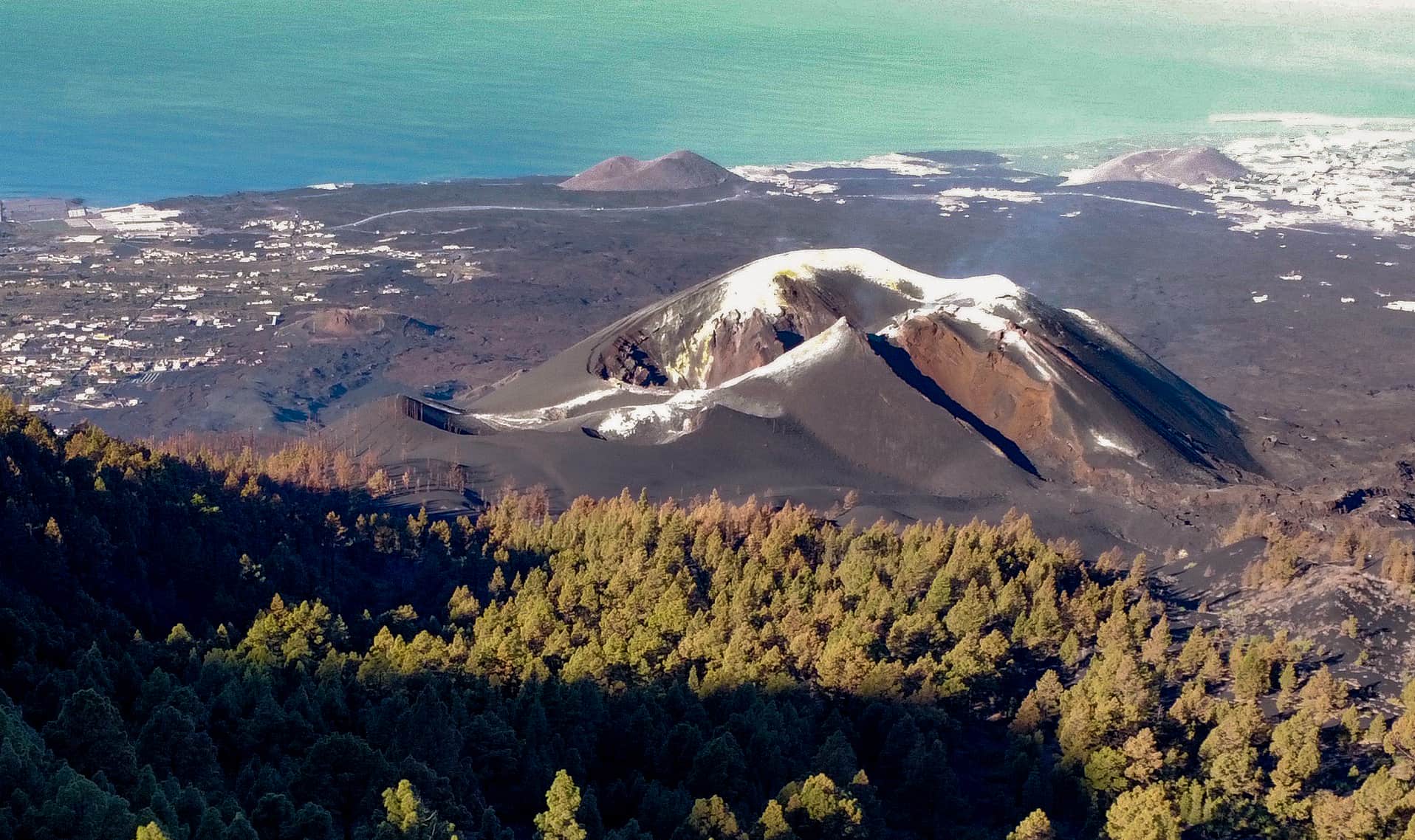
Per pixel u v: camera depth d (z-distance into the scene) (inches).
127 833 3511.3
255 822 3823.8
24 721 4222.4
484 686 5315.0
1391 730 5280.5
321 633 5743.1
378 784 4128.9
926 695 5620.1
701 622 6195.9
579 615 6417.3
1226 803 4862.2
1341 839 4650.6
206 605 6417.3
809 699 5610.2
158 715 4220.0
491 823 4197.8
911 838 4854.8
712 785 4704.7
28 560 5836.6
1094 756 5093.5
